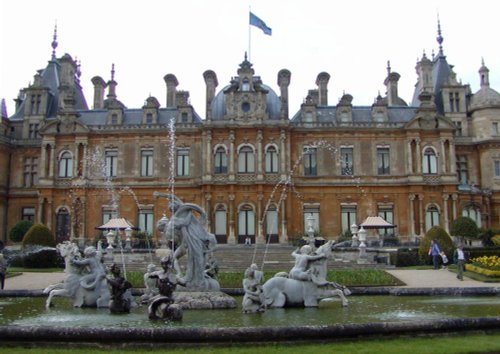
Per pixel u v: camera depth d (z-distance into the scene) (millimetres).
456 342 11328
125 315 15383
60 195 59781
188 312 15734
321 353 10148
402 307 16688
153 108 62125
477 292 20047
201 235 17766
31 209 65000
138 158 60125
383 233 58562
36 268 41312
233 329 11031
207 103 59469
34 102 67438
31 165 65625
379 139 60156
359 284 27750
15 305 18016
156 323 13570
